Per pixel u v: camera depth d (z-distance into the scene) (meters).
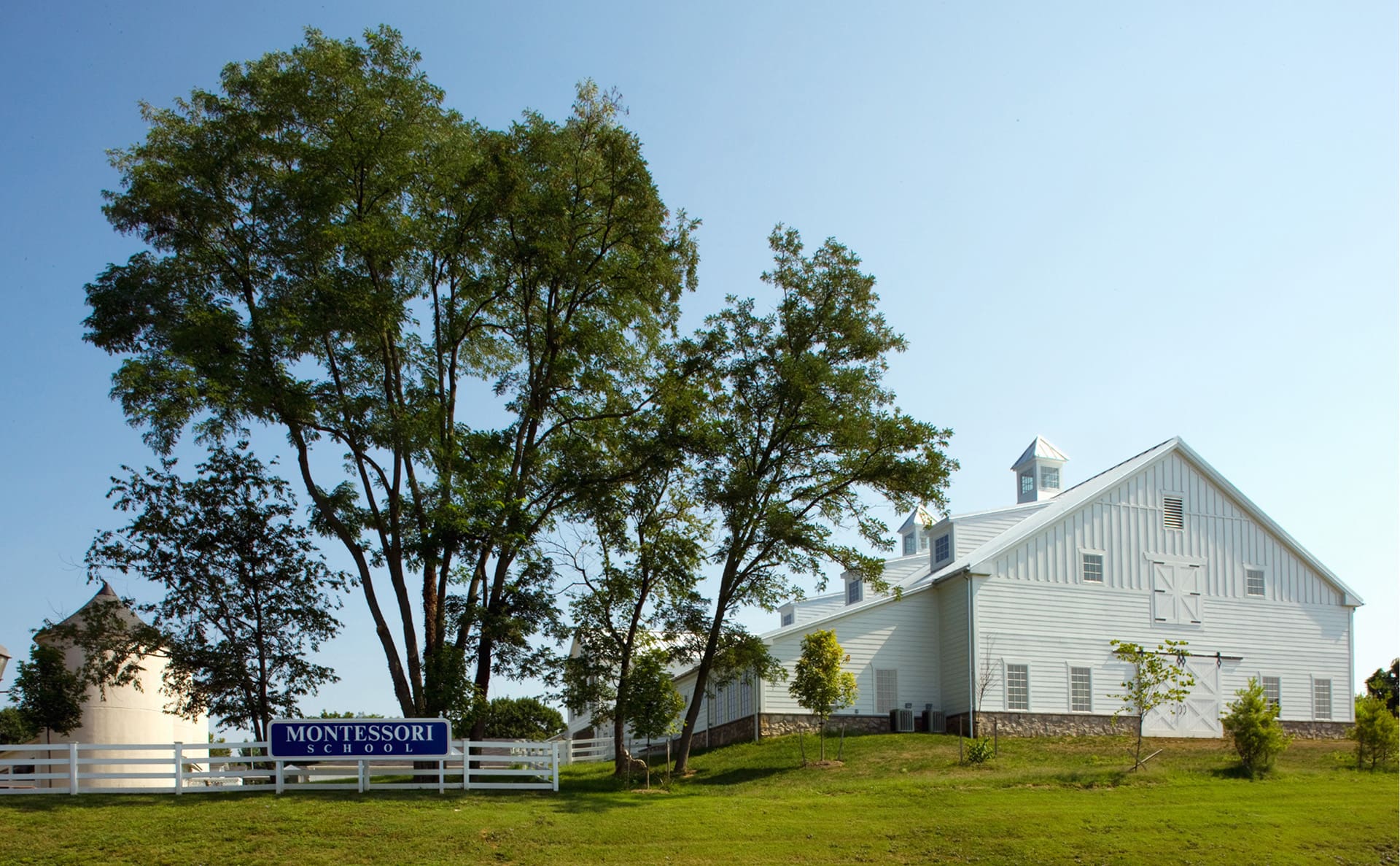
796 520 28.61
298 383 26.58
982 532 40.19
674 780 29.33
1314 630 37.94
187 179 27.44
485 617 27.50
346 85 27.41
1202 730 35.75
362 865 18.56
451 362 29.92
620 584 28.48
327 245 27.06
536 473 29.28
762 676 30.64
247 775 23.12
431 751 23.67
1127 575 36.44
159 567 27.77
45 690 29.59
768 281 29.77
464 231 28.02
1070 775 25.62
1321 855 19.17
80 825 20.25
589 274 28.70
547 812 21.78
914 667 36.66
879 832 20.48
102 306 26.81
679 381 28.55
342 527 27.72
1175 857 19.03
